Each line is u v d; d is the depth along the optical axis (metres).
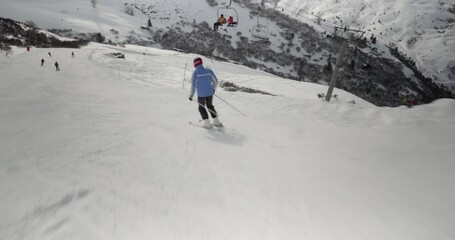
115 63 34.41
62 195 3.04
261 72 63.84
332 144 5.73
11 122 5.89
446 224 3.04
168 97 10.23
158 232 2.63
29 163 3.78
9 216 2.63
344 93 37.09
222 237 2.65
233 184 3.73
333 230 2.86
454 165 4.86
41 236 2.42
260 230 2.79
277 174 4.12
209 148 5.04
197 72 5.86
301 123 7.38
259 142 5.59
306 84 40.47
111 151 4.42
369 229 2.90
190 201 3.23
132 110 7.84
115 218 2.76
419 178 4.27
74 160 3.95
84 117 6.71
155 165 4.10
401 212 3.26
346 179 4.10
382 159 5.04
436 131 7.17
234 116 7.69
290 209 3.21
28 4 112.94
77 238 2.44
